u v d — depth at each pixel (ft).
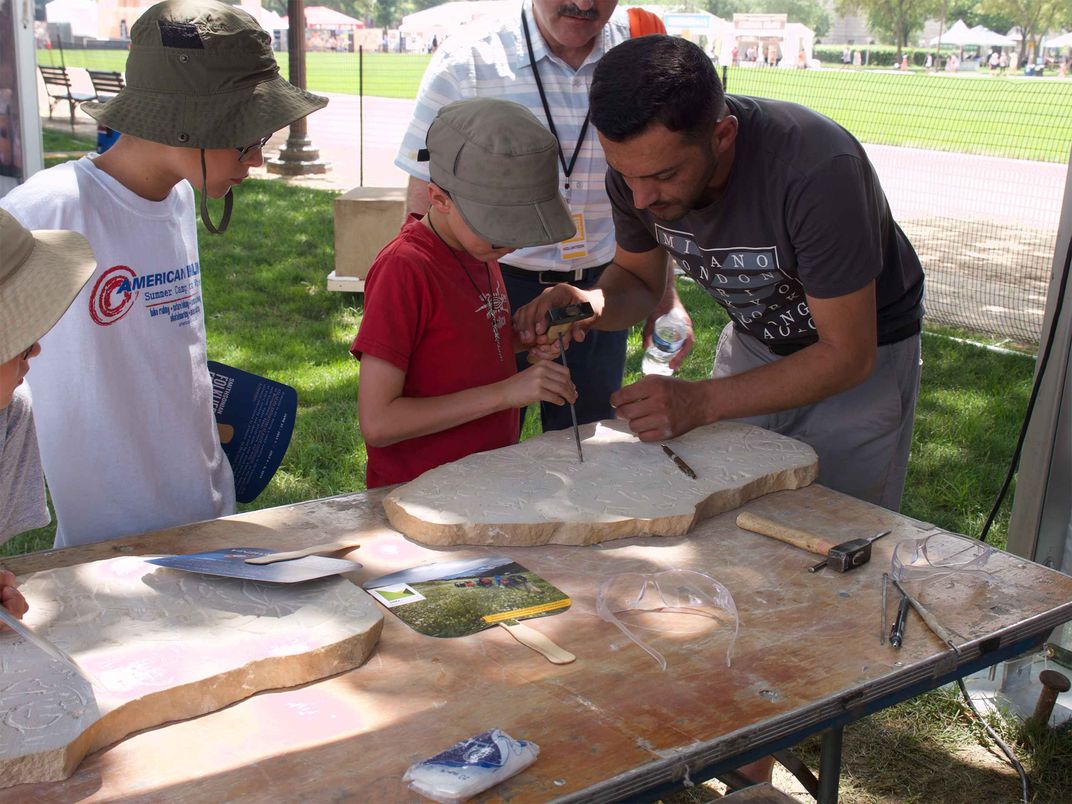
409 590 5.66
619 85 6.34
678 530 6.50
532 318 8.26
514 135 6.75
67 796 3.97
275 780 4.11
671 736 4.46
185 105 6.26
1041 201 38.58
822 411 8.71
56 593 5.16
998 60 135.44
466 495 6.62
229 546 6.08
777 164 7.14
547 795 4.06
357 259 23.62
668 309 10.32
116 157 6.78
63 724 4.15
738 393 7.50
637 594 5.74
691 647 5.20
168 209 7.02
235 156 6.51
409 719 4.55
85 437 6.77
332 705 4.63
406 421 7.21
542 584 5.81
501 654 5.09
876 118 62.08
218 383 8.07
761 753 4.69
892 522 6.81
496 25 9.84
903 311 8.53
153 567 5.49
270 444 8.18
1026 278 27.91
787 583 5.94
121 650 4.69
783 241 7.40
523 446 7.49
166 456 7.20
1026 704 10.16
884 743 9.77
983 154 48.93
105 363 6.73
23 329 4.70
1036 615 5.64
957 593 5.87
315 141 55.42
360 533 6.40
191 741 4.34
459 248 7.73
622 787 4.17
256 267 27.32
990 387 19.76
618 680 4.89
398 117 67.97
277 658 4.70
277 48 162.71
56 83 53.11
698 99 6.35
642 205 6.91
